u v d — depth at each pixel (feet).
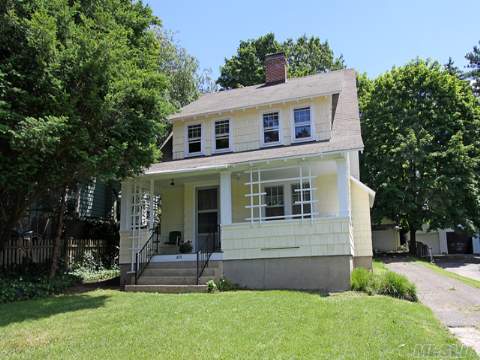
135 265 45.80
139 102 38.86
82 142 34.91
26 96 32.91
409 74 102.94
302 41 137.28
